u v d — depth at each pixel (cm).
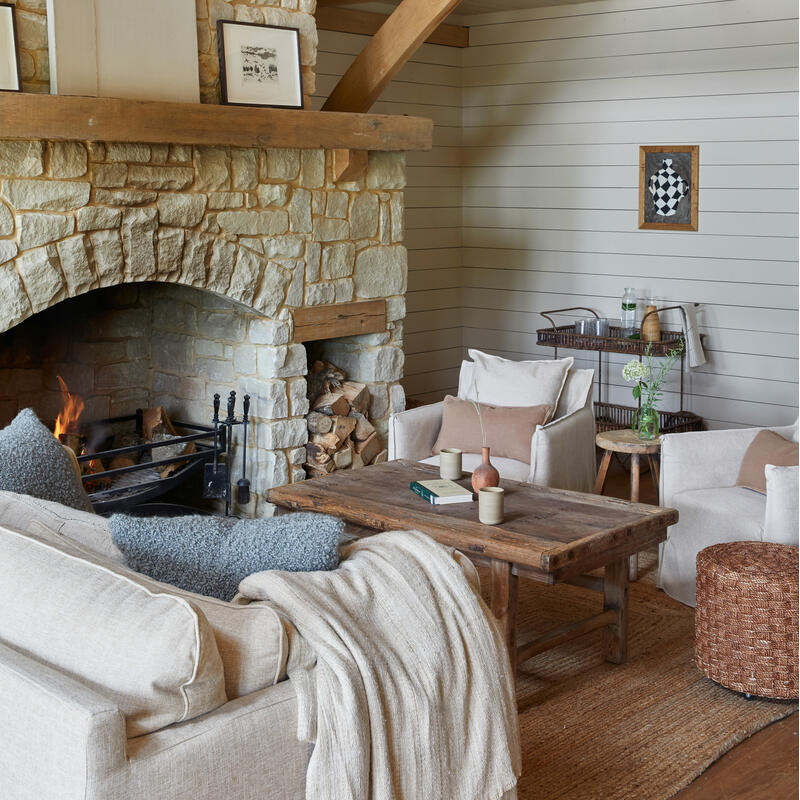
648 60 628
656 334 603
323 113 452
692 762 286
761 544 343
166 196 415
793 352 591
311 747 186
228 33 430
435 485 362
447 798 203
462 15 699
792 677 316
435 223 718
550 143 681
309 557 211
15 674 169
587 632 339
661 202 632
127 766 160
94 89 385
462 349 752
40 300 383
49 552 194
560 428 430
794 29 568
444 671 204
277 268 462
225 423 473
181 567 206
